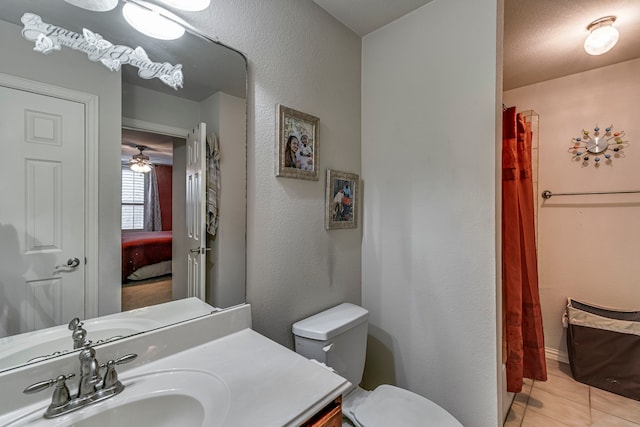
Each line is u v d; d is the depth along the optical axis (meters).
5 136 0.66
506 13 1.45
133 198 0.86
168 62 0.92
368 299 1.68
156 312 0.90
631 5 1.39
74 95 0.75
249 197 1.13
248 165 1.13
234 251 1.09
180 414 0.70
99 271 0.80
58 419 0.62
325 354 1.16
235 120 1.08
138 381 0.75
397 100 1.54
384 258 1.60
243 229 1.11
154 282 0.90
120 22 0.82
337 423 0.71
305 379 0.74
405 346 1.52
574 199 2.15
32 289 0.70
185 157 0.96
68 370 0.71
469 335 1.31
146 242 0.88
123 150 0.84
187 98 0.96
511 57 1.90
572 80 2.14
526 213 1.66
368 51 1.66
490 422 1.25
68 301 0.75
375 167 1.64
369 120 1.66
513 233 1.45
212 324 0.98
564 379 1.95
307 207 1.36
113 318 0.82
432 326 1.42
